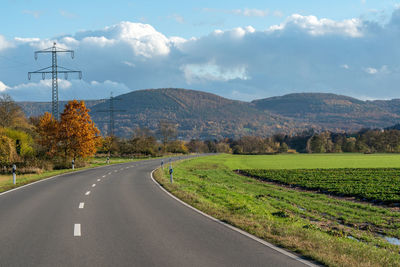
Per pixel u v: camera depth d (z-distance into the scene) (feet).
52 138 165.27
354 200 80.43
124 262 23.47
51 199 56.44
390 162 252.21
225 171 165.07
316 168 187.83
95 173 123.24
